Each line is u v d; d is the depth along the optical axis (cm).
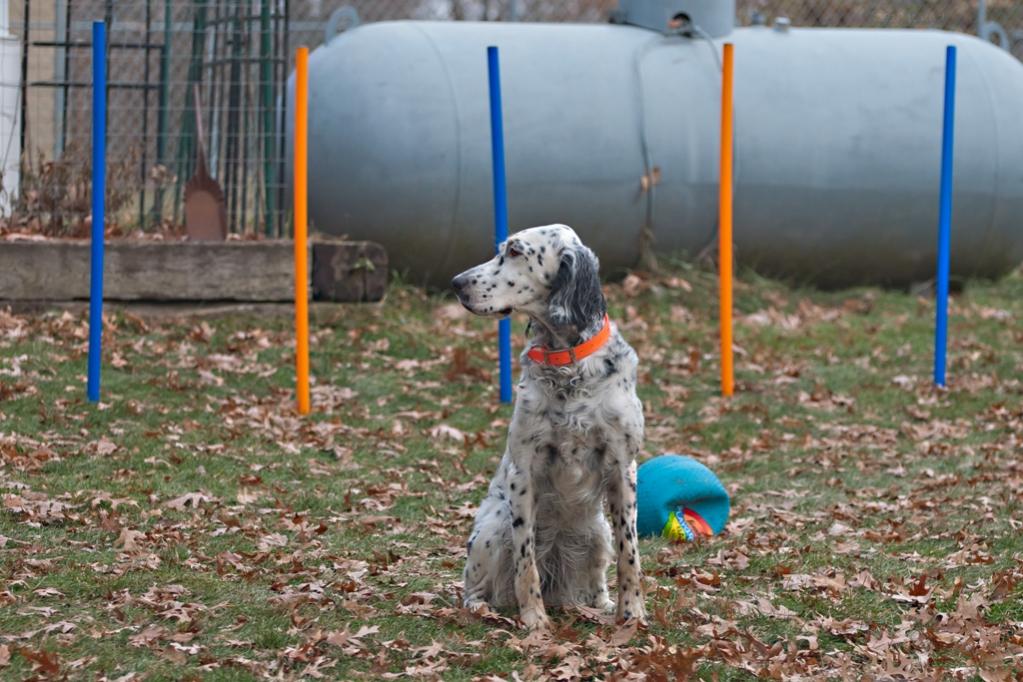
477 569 696
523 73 1570
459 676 595
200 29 1509
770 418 1197
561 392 657
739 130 1614
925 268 1719
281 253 1355
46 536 778
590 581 712
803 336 1480
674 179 1587
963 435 1149
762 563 790
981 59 1723
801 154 1623
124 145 1586
